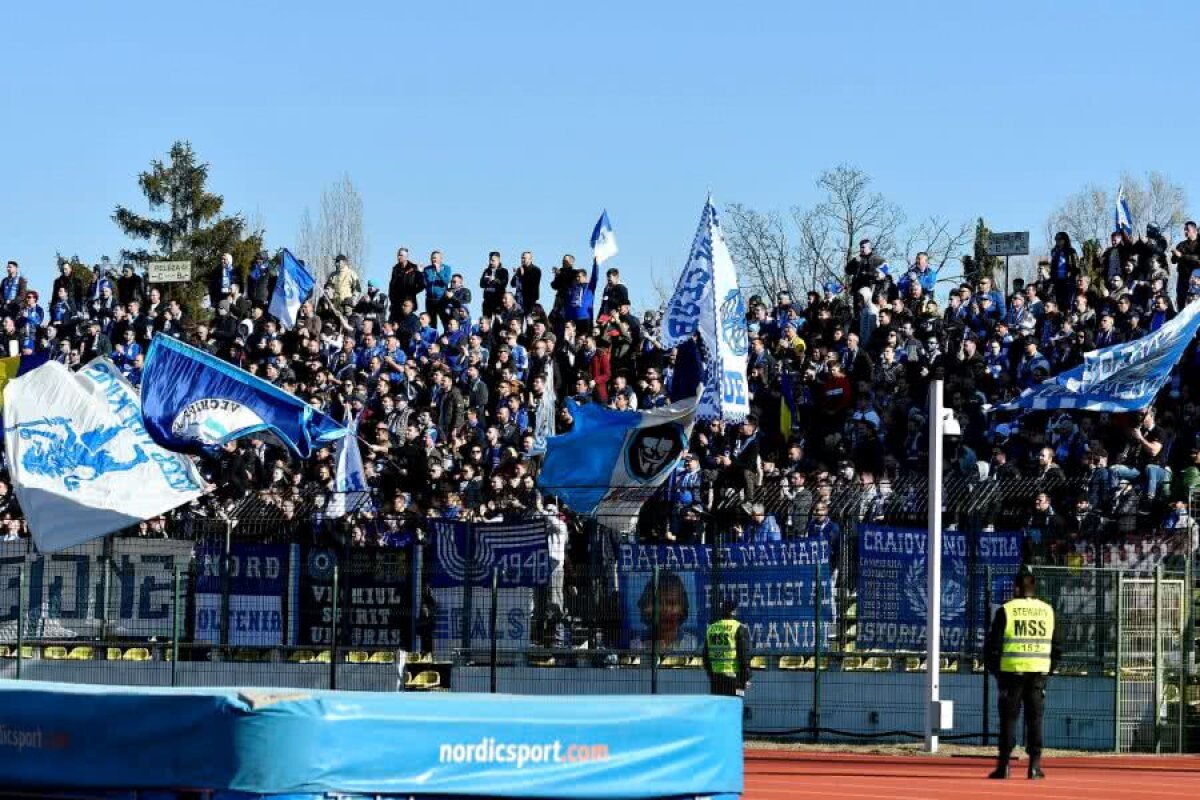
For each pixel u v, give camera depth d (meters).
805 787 23.88
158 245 98.25
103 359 34.09
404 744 16.69
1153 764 27.00
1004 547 29.67
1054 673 29.53
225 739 16.20
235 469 37.19
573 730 17.62
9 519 37.38
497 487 34.53
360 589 31.95
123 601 33.19
